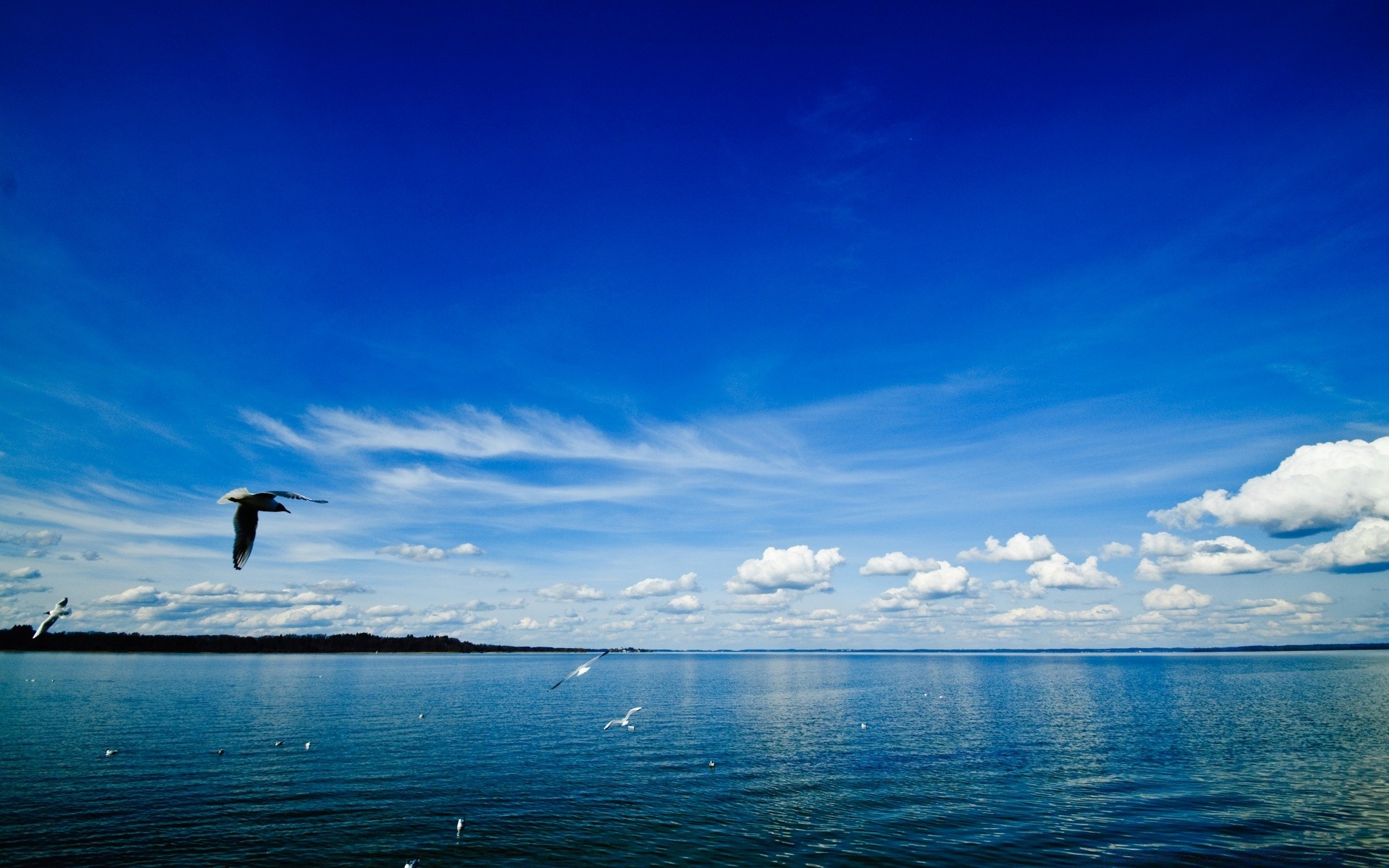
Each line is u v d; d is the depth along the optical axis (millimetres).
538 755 64688
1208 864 37406
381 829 41250
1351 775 57969
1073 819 44906
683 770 58531
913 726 87375
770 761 62969
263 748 65438
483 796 48906
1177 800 49656
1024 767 60781
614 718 94375
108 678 154250
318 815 43594
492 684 166500
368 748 66812
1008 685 165250
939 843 40250
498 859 37062
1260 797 50594
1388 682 166750
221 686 138250
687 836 40969
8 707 91625
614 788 51844
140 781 51094
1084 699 123438
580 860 37156
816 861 37344
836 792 51312
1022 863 37406
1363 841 40938
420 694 131375
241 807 44906
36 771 53656
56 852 36656
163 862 35625
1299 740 75438
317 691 132375
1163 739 76438
